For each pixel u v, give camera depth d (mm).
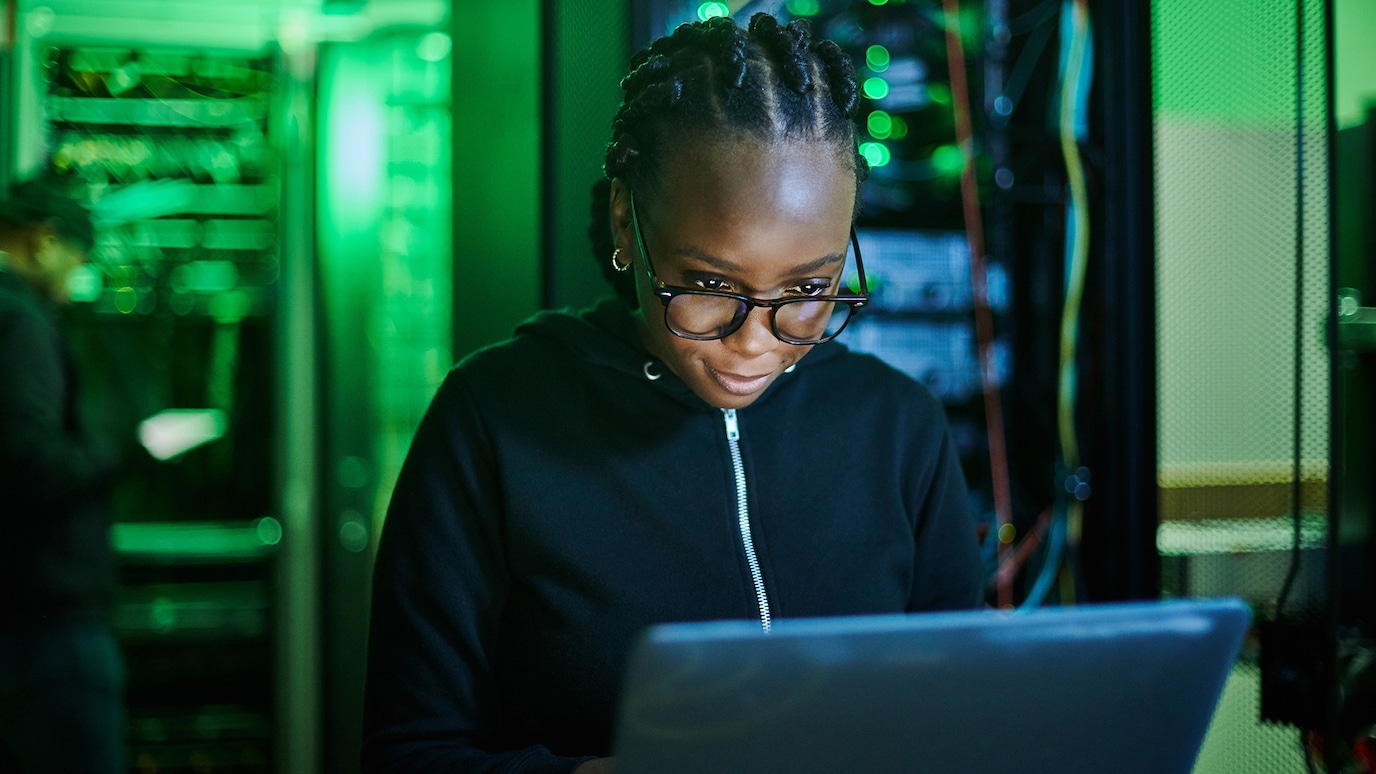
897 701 505
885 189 1840
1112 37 1598
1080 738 549
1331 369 1226
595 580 836
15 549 1789
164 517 2463
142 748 2389
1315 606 1262
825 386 950
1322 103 1240
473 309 1575
